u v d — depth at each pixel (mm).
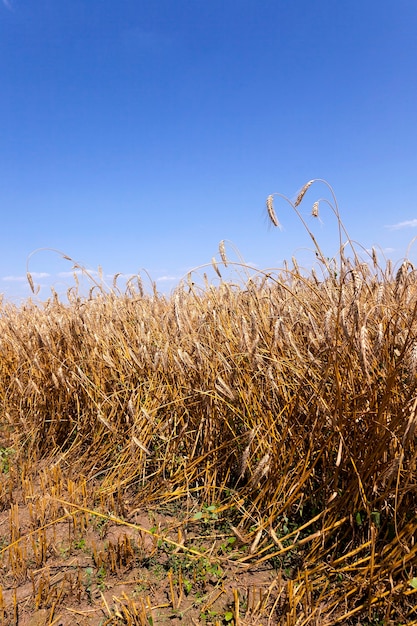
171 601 2557
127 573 2828
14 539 3154
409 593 2258
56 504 3494
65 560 2973
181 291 4398
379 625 2275
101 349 4867
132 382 4547
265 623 2365
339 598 2441
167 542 3051
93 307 5504
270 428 3193
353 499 2682
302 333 3631
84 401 4781
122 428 4363
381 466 2602
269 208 2865
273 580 2672
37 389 4875
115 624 2408
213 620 2414
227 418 3666
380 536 2660
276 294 4145
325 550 2771
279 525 3043
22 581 2795
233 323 3986
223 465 3615
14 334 5711
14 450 4621
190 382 3980
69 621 2457
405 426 2414
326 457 2996
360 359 2650
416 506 2537
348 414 2840
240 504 3230
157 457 3971
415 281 3625
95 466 4223
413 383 2516
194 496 3656
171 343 4293
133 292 5762
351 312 2775
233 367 3664
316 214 2904
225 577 2732
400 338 2812
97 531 3266
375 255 3699
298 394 3258
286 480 3092
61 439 4785
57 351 5129
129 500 3686
